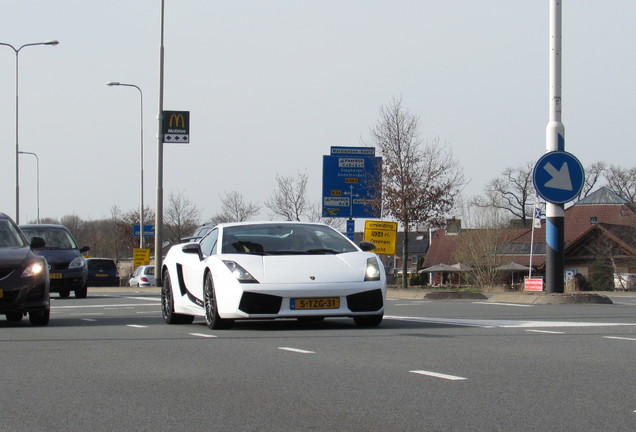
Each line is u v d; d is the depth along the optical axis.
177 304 14.02
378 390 6.89
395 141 40.12
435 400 6.42
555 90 18.89
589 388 6.85
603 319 13.38
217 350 9.72
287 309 11.93
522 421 5.66
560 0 18.88
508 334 11.04
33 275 13.86
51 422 5.92
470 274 63.25
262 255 12.67
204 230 25.05
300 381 7.41
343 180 35.00
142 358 9.12
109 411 6.25
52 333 12.25
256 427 5.63
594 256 62.44
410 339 10.52
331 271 12.23
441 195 39.66
